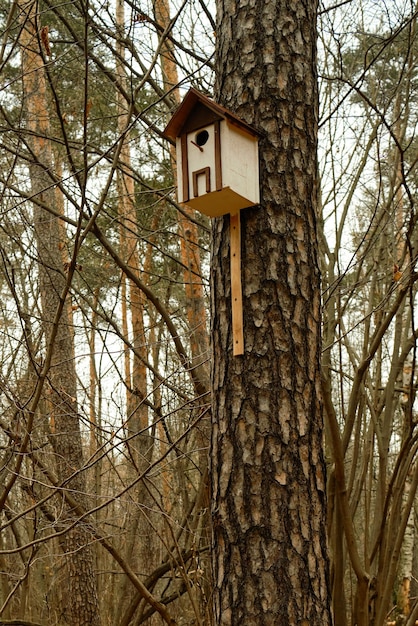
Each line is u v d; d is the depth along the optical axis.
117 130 6.83
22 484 4.98
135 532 6.16
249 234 2.88
